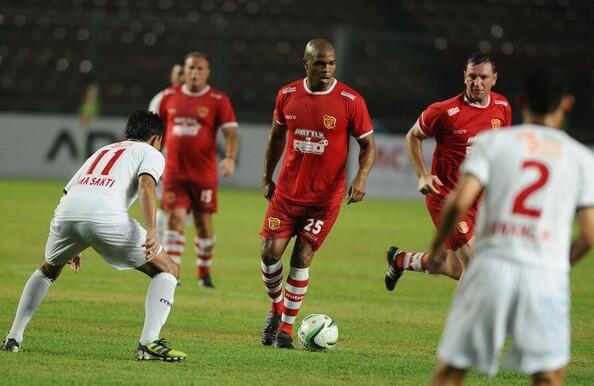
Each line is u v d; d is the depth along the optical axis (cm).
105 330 2869
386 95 10256
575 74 9925
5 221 6059
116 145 2458
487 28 11306
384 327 3191
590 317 3584
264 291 3931
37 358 2388
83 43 10625
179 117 4072
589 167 1648
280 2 11400
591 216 1636
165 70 10450
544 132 1667
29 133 9106
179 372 2302
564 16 11688
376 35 9094
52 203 7238
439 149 3095
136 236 2355
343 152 2783
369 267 4838
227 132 4119
